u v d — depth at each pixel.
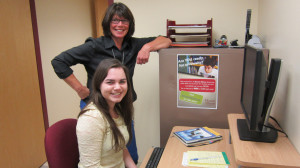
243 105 1.38
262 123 1.21
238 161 1.01
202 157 1.33
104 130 1.22
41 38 2.72
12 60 2.25
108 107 1.27
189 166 1.26
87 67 1.76
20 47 2.35
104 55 1.73
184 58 1.76
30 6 2.49
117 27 1.66
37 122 2.64
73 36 3.46
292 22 1.13
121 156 1.39
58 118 3.12
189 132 1.63
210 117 1.83
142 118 2.38
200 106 1.82
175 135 1.61
